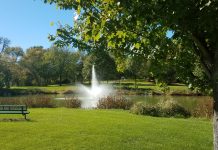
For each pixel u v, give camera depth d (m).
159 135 18.02
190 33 6.66
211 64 6.81
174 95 63.31
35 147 15.25
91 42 8.05
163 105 30.14
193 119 26.34
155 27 7.23
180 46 7.97
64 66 120.00
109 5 6.62
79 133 17.98
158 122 22.33
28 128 19.31
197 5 6.10
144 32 7.39
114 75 92.50
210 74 7.04
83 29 7.47
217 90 6.55
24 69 107.06
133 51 7.91
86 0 6.81
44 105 38.00
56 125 20.39
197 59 7.91
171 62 8.00
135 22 6.80
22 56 119.62
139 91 69.19
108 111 29.83
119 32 7.05
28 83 113.62
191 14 6.14
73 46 8.11
